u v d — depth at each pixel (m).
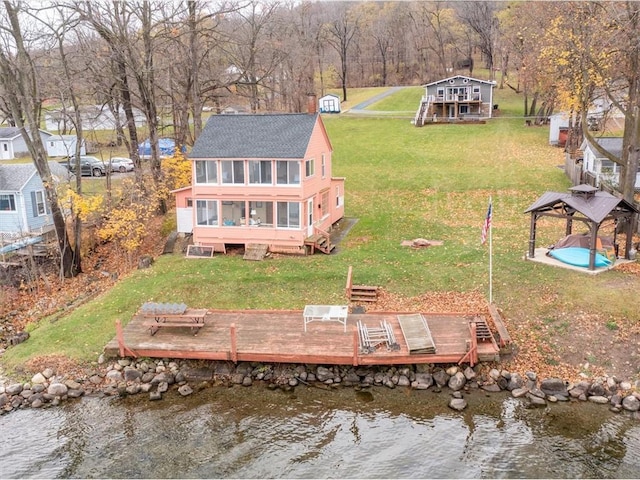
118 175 51.38
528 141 54.16
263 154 31.06
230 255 32.25
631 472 16.47
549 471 16.64
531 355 22.28
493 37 82.50
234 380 21.98
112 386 21.94
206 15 40.09
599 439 18.06
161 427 19.41
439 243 32.19
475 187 41.97
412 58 110.06
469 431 18.62
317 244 31.47
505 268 27.58
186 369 22.62
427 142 55.19
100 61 36.44
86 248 35.91
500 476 16.50
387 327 23.38
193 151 32.09
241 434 18.92
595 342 22.34
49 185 31.05
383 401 20.44
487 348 21.81
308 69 77.38
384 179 45.44
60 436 19.11
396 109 75.69
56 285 31.44
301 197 30.94
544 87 51.12
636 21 27.12
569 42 29.27
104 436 19.02
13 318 28.05
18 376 22.67
